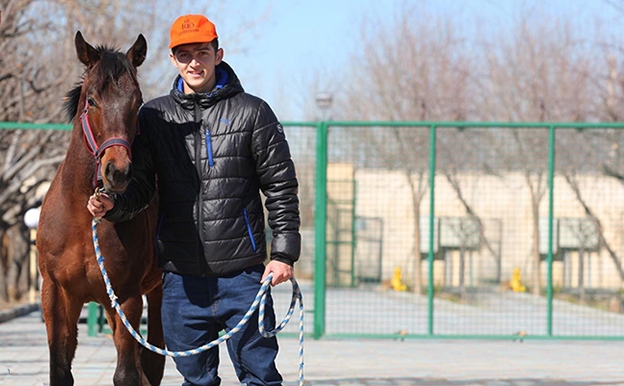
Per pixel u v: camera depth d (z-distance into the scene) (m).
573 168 13.77
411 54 27.69
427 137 13.46
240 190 4.88
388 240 14.07
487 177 14.70
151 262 5.64
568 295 14.50
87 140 5.07
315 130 11.91
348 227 15.08
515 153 13.82
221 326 5.09
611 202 14.36
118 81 4.84
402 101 27.73
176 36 4.88
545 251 15.08
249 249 4.89
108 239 5.31
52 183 5.66
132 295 5.46
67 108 5.56
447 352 10.84
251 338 4.88
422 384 8.37
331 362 9.85
